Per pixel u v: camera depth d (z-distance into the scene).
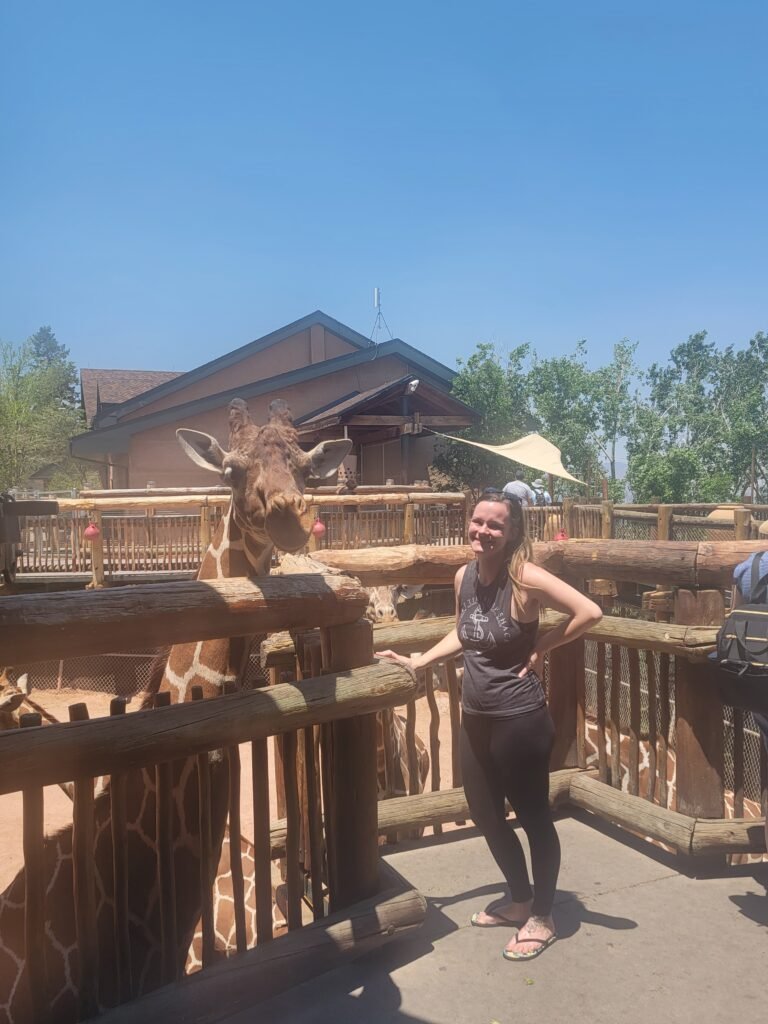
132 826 3.08
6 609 2.12
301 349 27.72
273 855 3.88
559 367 34.81
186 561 13.08
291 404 25.47
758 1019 2.69
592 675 8.24
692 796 3.80
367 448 25.56
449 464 26.92
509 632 2.97
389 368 26.64
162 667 4.09
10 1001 2.73
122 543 13.03
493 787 3.15
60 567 13.02
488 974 2.96
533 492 17.17
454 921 3.35
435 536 14.00
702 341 60.19
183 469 24.27
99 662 11.58
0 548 3.62
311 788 3.04
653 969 2.97
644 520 12.55
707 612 3.78
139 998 2.50
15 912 2.78
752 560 3.27
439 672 11.71
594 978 2.92
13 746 2.18
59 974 2.78
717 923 3.29
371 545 13.42
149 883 3.12
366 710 2.94
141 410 26.77
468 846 4.11
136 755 2.39
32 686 11.60
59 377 52.38
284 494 3.41
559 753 4.52
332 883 3.15
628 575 4.03
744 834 3.62
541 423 33.78
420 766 5.76
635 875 3.73
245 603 2.61
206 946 2.73
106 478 32.03
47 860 2.76
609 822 4.32
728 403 57.84
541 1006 2.78
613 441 45.16
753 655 3.05
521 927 3.19
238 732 2.61
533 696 3.01
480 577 3.07
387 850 4.06
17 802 6.86
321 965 2.82
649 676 4.20
